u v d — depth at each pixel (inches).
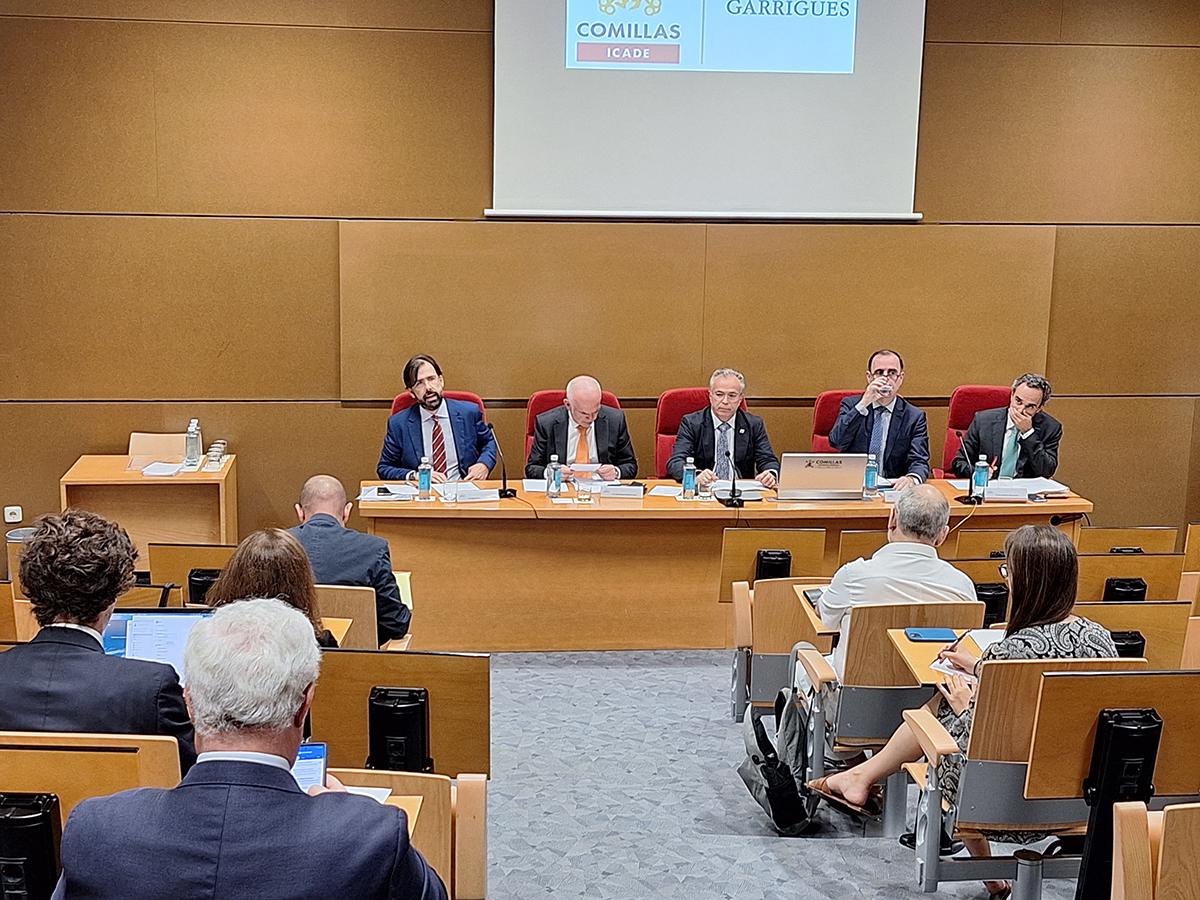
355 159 249.3
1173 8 260.1
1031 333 267.1
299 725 60.5
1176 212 268.4
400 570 204.1
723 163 254.5
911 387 266.2
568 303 257.0
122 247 247.3
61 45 239.3
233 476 248.8
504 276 255.0
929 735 119.2
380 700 102.3
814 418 246.2
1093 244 267.6
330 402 257.6
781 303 260.8
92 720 86.1
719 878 134.7
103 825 56.6
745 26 250.1
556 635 208.4
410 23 246.1
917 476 225.3
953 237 262.2
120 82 241.8
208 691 58.1
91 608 88.5
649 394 261.9
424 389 223.5
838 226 259.4
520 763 165.3
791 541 172.1
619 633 209.3
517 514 200.2
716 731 177.8
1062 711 101.7
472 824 90.6
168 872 55.4
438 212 253.0
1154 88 262.7
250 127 246.1
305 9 243.6
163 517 235.5
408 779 87.9
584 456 228.1
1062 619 117.2
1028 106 260.4
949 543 211.6
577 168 252.2
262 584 106.3
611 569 207.3
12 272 245.6
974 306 265.0
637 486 210.4
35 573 87.0
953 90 258.2
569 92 249.3
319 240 251.6
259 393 255.6
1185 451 278.5
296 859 55.7
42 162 242.5
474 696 110.5
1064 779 104.4
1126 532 186.4
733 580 174.7
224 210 248.5
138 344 251.0
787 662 163.5
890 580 140.7
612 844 142.4
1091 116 262.4
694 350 261.0
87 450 253.4
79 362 250.2
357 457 259.6
